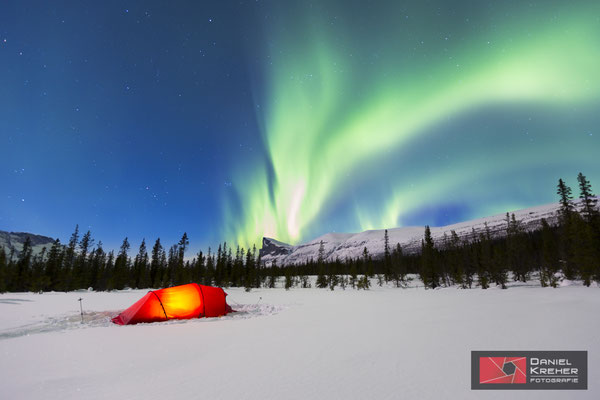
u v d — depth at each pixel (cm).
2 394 452
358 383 455
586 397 384
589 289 2292
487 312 1202
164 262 7350
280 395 414
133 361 632
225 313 1536
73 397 431
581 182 4394
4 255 4928
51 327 1184
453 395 401
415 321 1060
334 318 1233
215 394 424
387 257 7381
